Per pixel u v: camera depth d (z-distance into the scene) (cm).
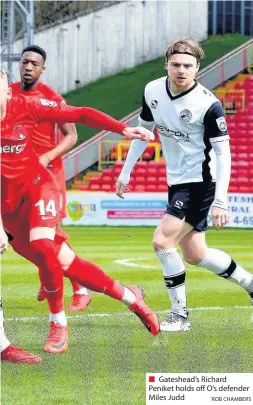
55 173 1066
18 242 812
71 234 2766
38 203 772
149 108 918
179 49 867
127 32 4462
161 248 913
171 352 814
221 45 4559
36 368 741
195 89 887
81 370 734
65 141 997
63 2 4597
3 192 773
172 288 928
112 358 784
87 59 4422
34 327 957
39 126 1033
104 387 676
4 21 3588
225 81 4147
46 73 4356
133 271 1625
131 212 3250
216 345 850
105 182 3709
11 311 1087
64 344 809
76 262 799
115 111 4203
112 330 940
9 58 3494
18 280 1466
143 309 820
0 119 755
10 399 637
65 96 4366
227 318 1029
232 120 3909
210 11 4588
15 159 766
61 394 653
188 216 906
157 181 3669
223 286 1375
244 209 3141
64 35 4359
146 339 883
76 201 3253
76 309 1093
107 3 4428
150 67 4475
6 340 766
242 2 4578
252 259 1889
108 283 802
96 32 4419
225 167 884
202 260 941
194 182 901
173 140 906
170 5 4497
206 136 894
